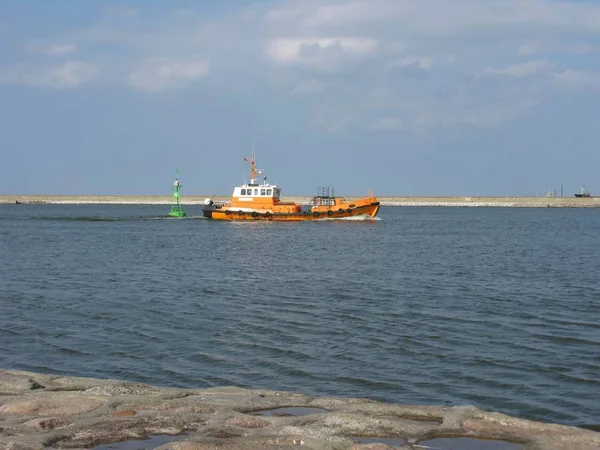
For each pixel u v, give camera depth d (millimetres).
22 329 21828
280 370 17094
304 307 25812
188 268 40438
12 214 136625
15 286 31844
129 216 125938
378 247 57438
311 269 39844
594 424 13250
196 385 15953
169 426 8789
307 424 8828
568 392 15195
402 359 18078
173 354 18672
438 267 41000
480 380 16125
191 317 23797
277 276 36156
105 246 57969
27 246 57562
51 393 10461
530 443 8117
